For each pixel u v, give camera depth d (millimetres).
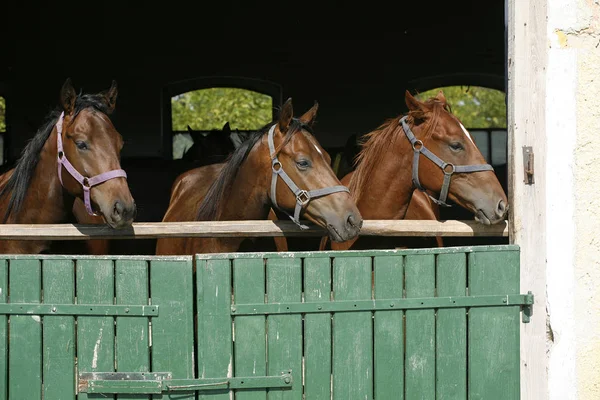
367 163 6137
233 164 5500
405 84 14727
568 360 4363
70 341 4207
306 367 4273
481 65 14711
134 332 4199
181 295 4195
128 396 4246
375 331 4309
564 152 4336
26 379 4219
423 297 4320
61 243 5664
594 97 4348
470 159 5539
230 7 14461
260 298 4234
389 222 4746
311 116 5348
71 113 4984
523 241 4414
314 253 4250
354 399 4309
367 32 14625
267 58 14609
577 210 4340
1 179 7078
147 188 11984
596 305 4359
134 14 14352
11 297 4191
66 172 4973
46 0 14180
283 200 5039
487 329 4383
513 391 4398
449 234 4680
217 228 4578
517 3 4367
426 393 4348
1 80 14156
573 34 4336
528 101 4387
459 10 14602
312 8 14562
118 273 4184
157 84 14453
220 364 4234
